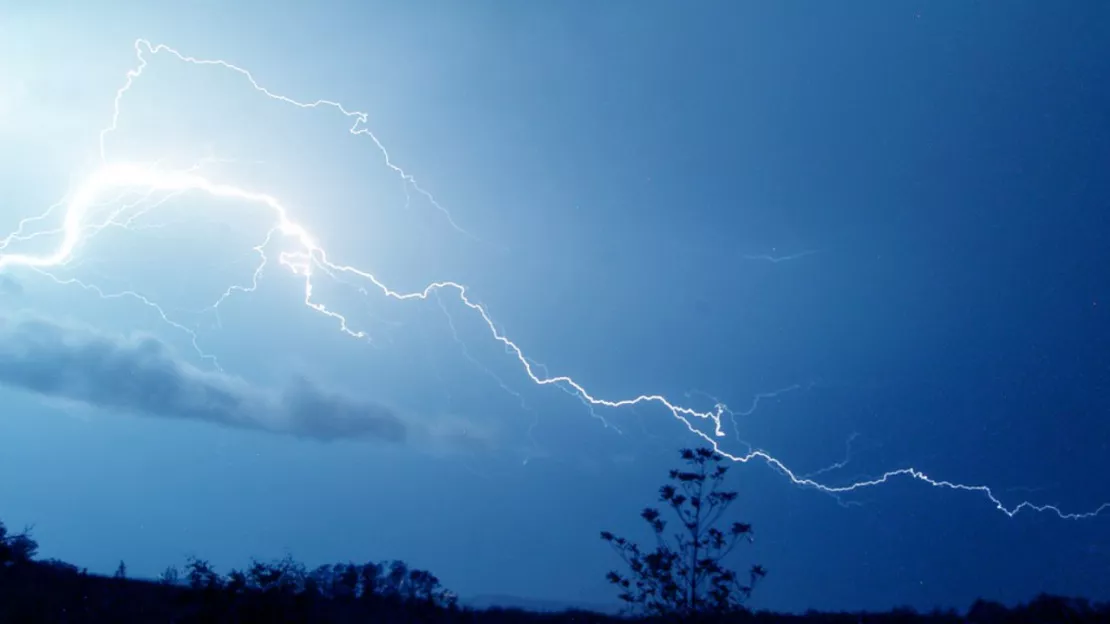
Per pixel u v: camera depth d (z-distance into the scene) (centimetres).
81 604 1287
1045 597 1875
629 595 1363
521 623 1836
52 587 1360
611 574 1376
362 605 1706
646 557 1358
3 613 1126
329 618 1391
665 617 1320
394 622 1587
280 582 1348
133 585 1584
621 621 1845
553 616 1975
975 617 1906
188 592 1311
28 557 1652
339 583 1808
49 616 1163
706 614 1321
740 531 1380
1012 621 1797
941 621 1864
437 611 1817
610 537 1404
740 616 1352
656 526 1384
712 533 1374
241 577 1317
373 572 1912
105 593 1405
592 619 1898
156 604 1390
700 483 1406
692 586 1350
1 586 1270
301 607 1323
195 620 1252
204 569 1319
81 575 1573
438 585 1961
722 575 1358
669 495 1392
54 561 1766
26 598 1205
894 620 1873
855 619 1859
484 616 1922
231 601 1280
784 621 1723
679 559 1364
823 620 1802
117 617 1232
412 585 1931
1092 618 1714
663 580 1345
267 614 1279
